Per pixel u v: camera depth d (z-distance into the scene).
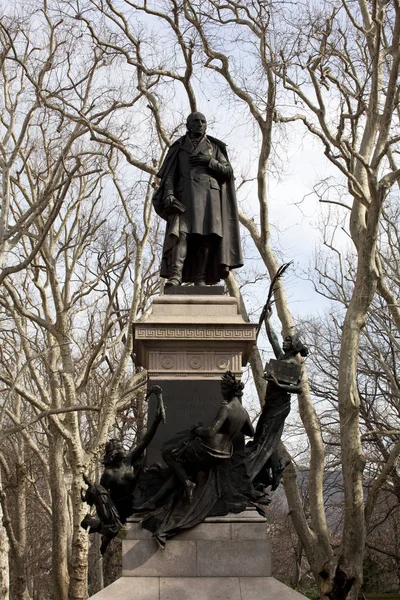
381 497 36.75
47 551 49.97
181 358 13.91
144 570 12.61
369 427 32.31
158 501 13.08
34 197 28.03
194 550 12.73
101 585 36.62
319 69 22.52
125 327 30.98
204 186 15.42
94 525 13.16
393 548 40.31
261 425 13.88
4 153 24.92
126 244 28.61
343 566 21.66
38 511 43.78
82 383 27.53
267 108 23.33
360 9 24.70
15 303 26.02
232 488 13.18
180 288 14.71
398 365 34.59
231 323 13.99
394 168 25.47
